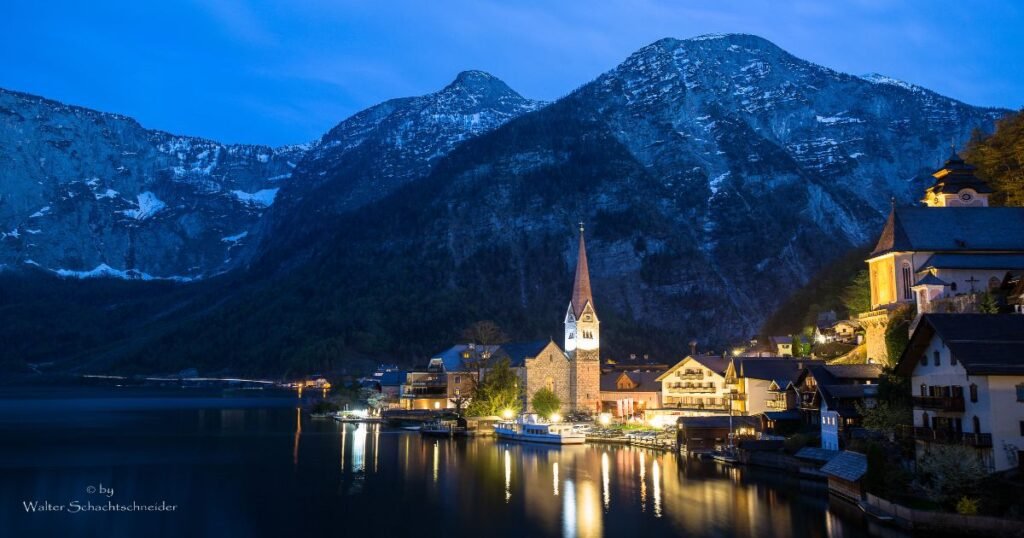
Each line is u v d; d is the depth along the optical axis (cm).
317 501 9738
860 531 7800
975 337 7962
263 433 18038
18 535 8075
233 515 8981
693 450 13888
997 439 7475
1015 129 15675
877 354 12694
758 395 14975
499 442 16588
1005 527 6962
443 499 9869
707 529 8188
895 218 12531
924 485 8062
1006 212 12444
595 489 10475
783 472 11519
